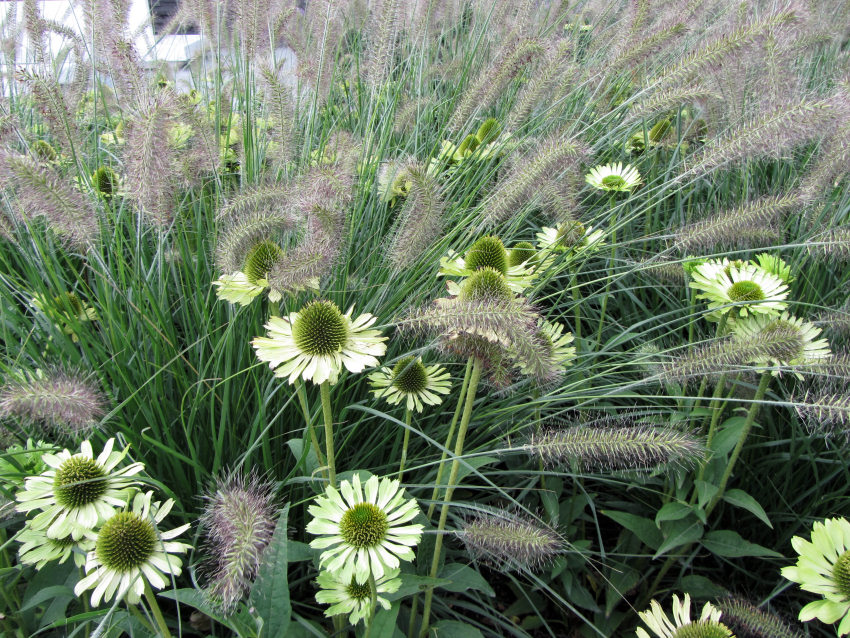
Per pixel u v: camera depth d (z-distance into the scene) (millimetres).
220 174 814
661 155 1085
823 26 1100
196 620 559
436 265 728
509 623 572
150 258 801
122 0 828
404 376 590
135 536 408
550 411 749
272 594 416
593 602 629
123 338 625
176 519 596
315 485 565
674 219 957
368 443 675
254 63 897
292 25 1150
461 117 848
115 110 1046
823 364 522
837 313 621
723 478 592
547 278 695
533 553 462
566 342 656
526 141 831
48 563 508
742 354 533
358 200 783
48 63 943
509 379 532
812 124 618
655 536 622
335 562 415
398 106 989
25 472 504
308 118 923
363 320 515
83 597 482
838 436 634
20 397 434
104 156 996
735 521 714
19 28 1070
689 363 546
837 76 1045
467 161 873
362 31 1208
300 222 593
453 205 810
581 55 1242
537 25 1199
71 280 845
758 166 1005
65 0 1192
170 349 655
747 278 632
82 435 570
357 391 703
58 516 440
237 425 646
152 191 594
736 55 695
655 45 791
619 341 685
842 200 804
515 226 760
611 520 745
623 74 943
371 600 417
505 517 486
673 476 658
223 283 567
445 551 573
